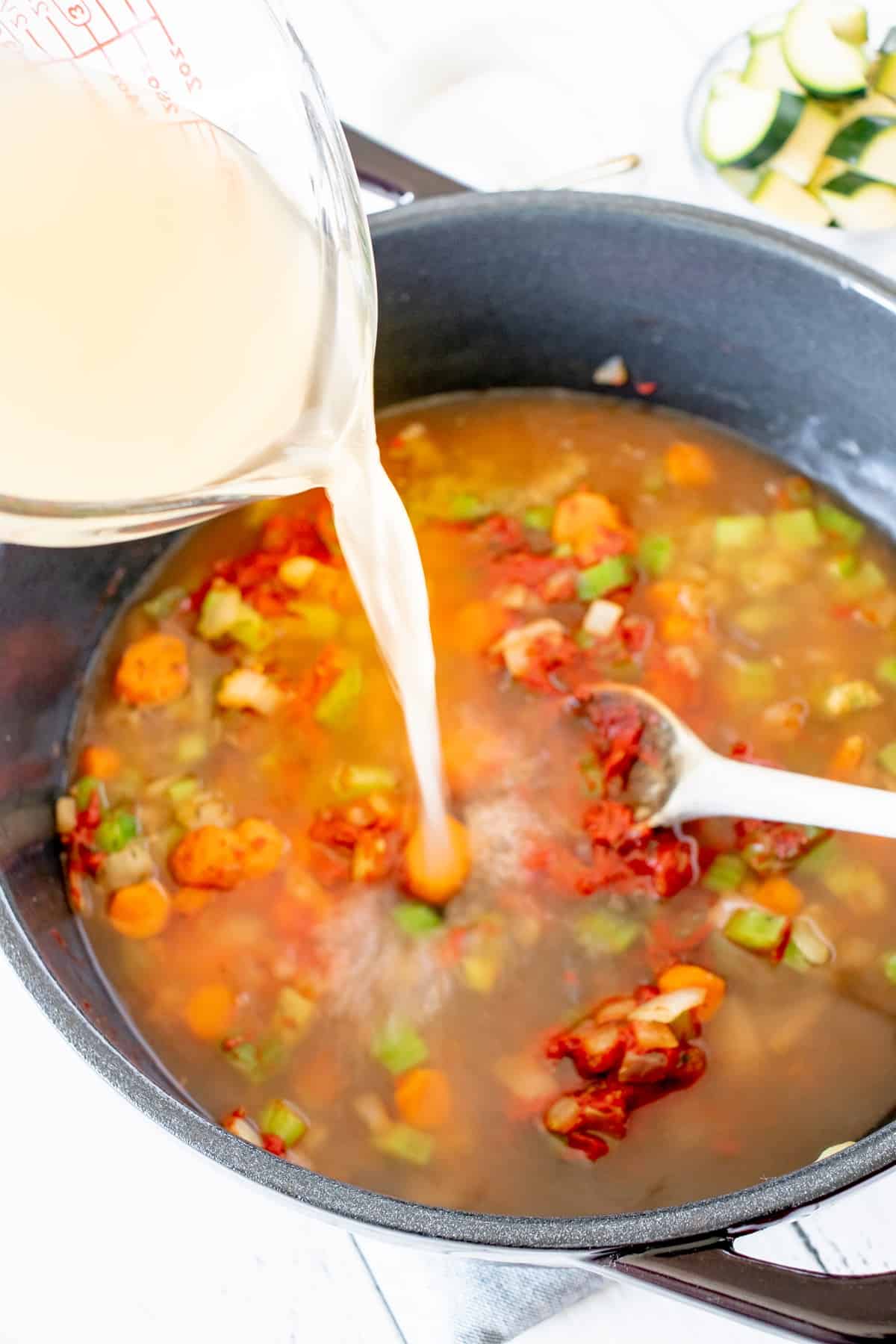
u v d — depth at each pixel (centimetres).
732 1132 69
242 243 62
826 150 88
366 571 69
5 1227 71
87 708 77
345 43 92
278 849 73
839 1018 70
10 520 61
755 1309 58
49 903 72
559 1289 69
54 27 61
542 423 82
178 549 79
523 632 76
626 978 71
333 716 76
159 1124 60
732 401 80
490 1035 70
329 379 64
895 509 79
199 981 72
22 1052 73
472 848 73
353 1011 71
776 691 76
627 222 74
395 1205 59
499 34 92
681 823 73
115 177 61
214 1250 71
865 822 70
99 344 60
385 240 74
